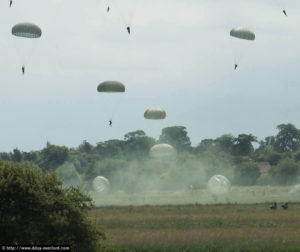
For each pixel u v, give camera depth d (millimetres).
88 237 66375
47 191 65312
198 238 83062
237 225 105250
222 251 74062
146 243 79062
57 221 62812
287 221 111000
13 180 63281
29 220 63031
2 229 62031
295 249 74375
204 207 148125
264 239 81750
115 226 105938
